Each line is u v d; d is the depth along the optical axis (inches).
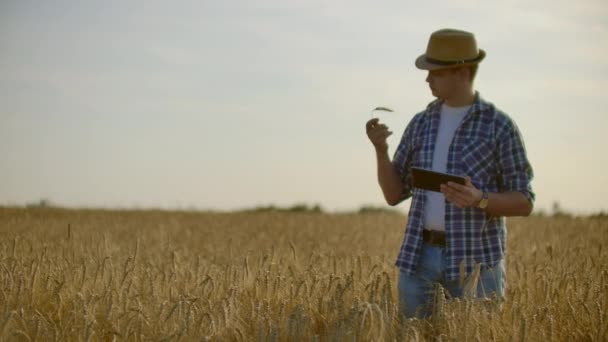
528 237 621.6
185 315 258.1
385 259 387.5
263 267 354.9
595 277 332.2
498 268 278.4
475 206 261.9
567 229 692.7
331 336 247.6
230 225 896.9
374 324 247.3
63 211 1068.5
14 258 355.6
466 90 276.1
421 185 266.7
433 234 279.6
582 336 262.5
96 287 319.9
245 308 287.7
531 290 304.0
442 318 255.6
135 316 261.0
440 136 280.1
